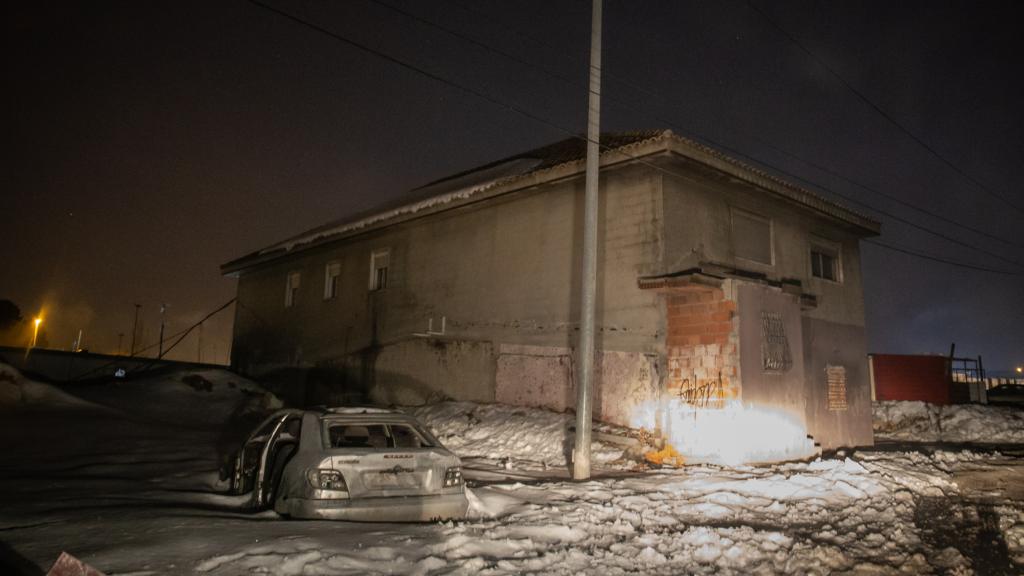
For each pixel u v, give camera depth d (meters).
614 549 6.20
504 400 16.59
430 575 5.03
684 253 14.24
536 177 16.22
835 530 7.70
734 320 12.82
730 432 12.41
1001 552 7.21
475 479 9.98
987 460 14.62
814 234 18.09
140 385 21.58
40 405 17.19
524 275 16.81
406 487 6.66
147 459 11.71
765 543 6.71
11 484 8.59
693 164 14.20
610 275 14.77
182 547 5.29
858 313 19.28
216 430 16.98
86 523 6.15
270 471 7.60
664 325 13.77
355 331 22.11
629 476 10.87
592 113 11.14
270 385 25.75
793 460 13.55
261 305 27.66
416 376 19.34
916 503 9.88
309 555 5.09
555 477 10.67
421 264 20.00
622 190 14.81
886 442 20.30
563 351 15.52
